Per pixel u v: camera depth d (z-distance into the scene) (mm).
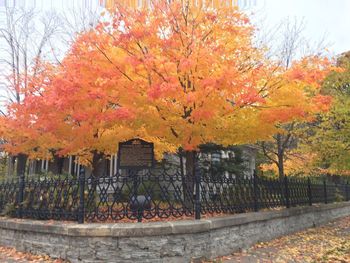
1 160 23500
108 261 6258
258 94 8148
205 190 7941
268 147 20500
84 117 8125
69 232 6500
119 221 7070
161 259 6352
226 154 19250
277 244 8867
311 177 25188
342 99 16000
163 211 7285
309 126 17375
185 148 8703
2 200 9336
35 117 10258
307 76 8211
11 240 7949
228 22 8688
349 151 16344
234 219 7746
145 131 9969
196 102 8039
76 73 8266
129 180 7250
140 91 8406
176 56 8102
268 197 10203
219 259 6965
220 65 8109
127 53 8586
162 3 8445
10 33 19359
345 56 17422
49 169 21016
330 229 12289
